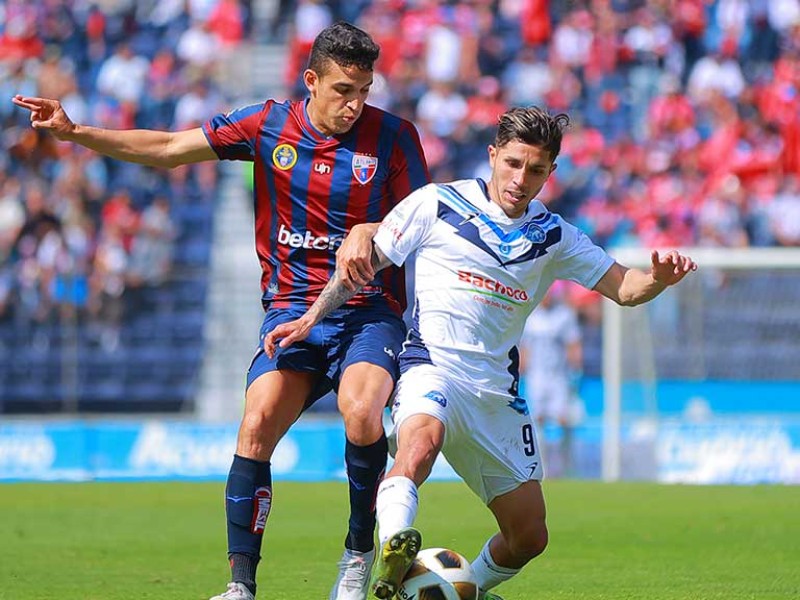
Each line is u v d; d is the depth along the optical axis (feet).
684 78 264.93
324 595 78.84
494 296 64.49
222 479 191.93
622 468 192.95
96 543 110.83
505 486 66.28
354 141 69.46
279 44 274.16
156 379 210.18
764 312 197.77
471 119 255.70
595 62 264.72
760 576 88.02
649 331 198.59
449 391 63.41
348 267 63.21
